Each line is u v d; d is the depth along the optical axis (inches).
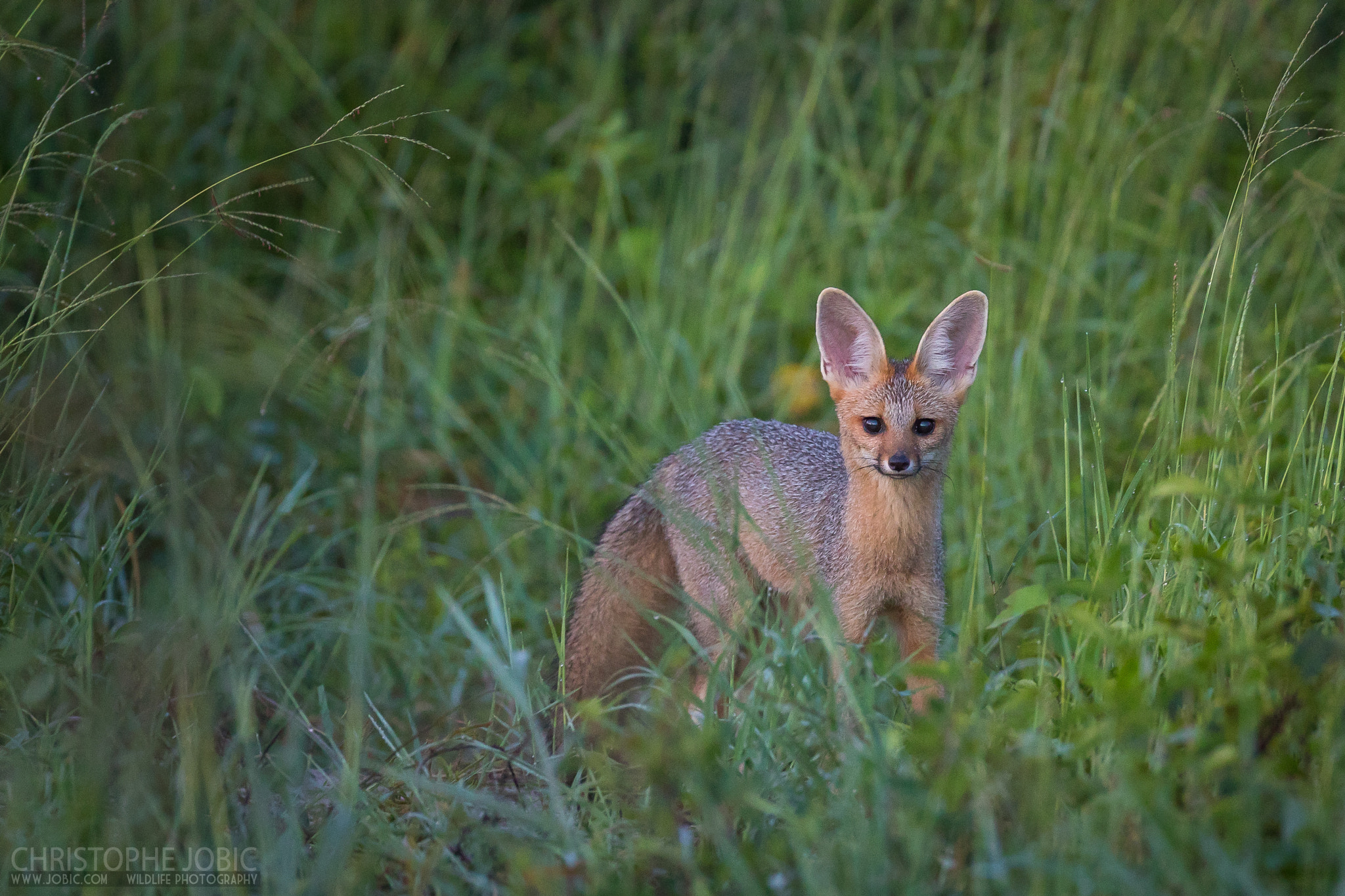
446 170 627.2
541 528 433.4
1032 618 384.8
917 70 632.4
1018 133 566.3
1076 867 202.7
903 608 360.2
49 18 560.4
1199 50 558.9
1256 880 201.5
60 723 285.6
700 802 242.8
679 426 493.0
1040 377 472.7
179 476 331.9
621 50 674.8
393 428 472.1
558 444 481.4
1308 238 505.0
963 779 220.8
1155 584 282.0
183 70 616.1
